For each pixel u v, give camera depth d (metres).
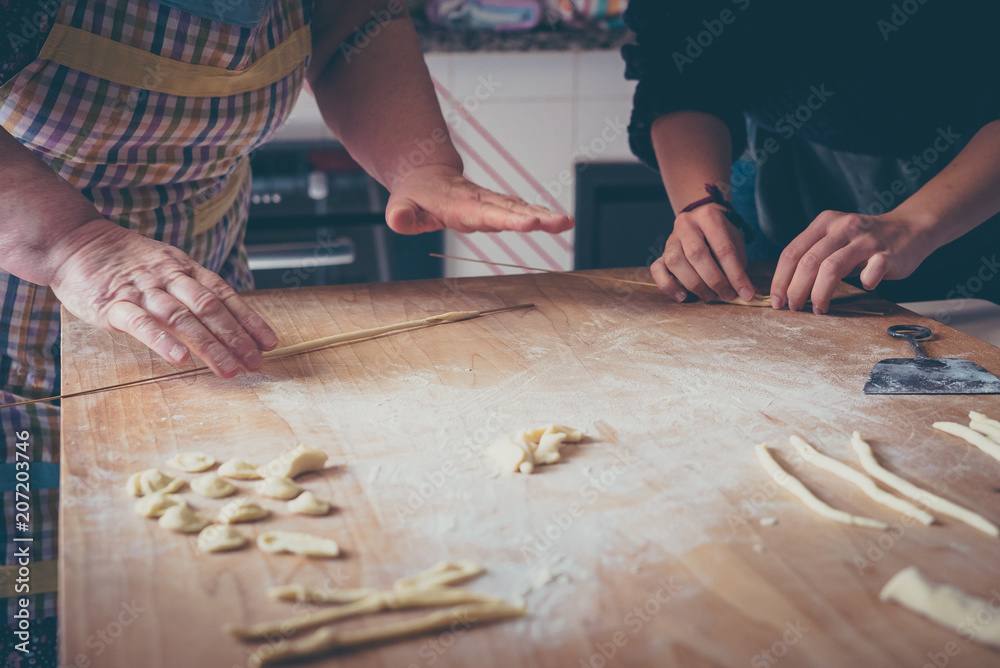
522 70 2.21
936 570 0.50
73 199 0.78
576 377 0.78
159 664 0.43
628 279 1.09
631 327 0.91
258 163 2.17
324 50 1.09
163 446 0.65
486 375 0.78
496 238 2.36
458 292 1.03
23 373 0.96
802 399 0.73
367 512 0.56
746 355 0.83
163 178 0.96
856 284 1.24
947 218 0.94
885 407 0.71
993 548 0.52
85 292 0.75
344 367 0.80
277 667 0.43
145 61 0.83
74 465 0.61
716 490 0.59
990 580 0.49
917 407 0.71
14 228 0.75
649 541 0.53
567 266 2.42
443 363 0.81
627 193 2.38
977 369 0.78
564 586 0.49
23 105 0.82
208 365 0.75
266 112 0.98
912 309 1.08
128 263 0.76
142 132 0.88
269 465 0.60
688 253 0.98
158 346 0.71
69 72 0.81
